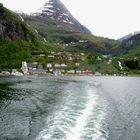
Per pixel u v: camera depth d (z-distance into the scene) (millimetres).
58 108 57438
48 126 40406
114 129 40062
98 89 116000
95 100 72750
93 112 52531
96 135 35688
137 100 81500
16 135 36500
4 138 35281
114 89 123875
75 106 60062
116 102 73500
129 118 49531
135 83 181000
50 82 154250
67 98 76188
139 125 43656
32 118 47031
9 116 48906
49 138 34062
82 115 48625
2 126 41312
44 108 57656
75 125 40500
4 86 111750
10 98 73812
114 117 49344
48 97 78375
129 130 40000
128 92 109875
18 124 42531
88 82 170375
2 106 59844
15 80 160875
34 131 38125
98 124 41844
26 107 59062
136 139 35688
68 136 34781
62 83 148625
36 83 140500
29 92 91375
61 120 44125
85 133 36344
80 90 105375
